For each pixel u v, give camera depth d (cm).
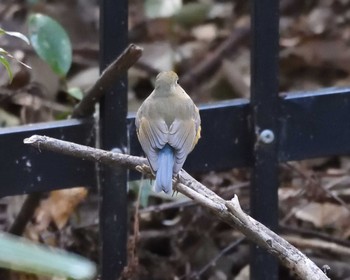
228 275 802
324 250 800
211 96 1016
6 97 897
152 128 559
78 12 1132
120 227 645
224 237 827
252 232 441
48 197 797
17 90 916
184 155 544
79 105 629
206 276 802
